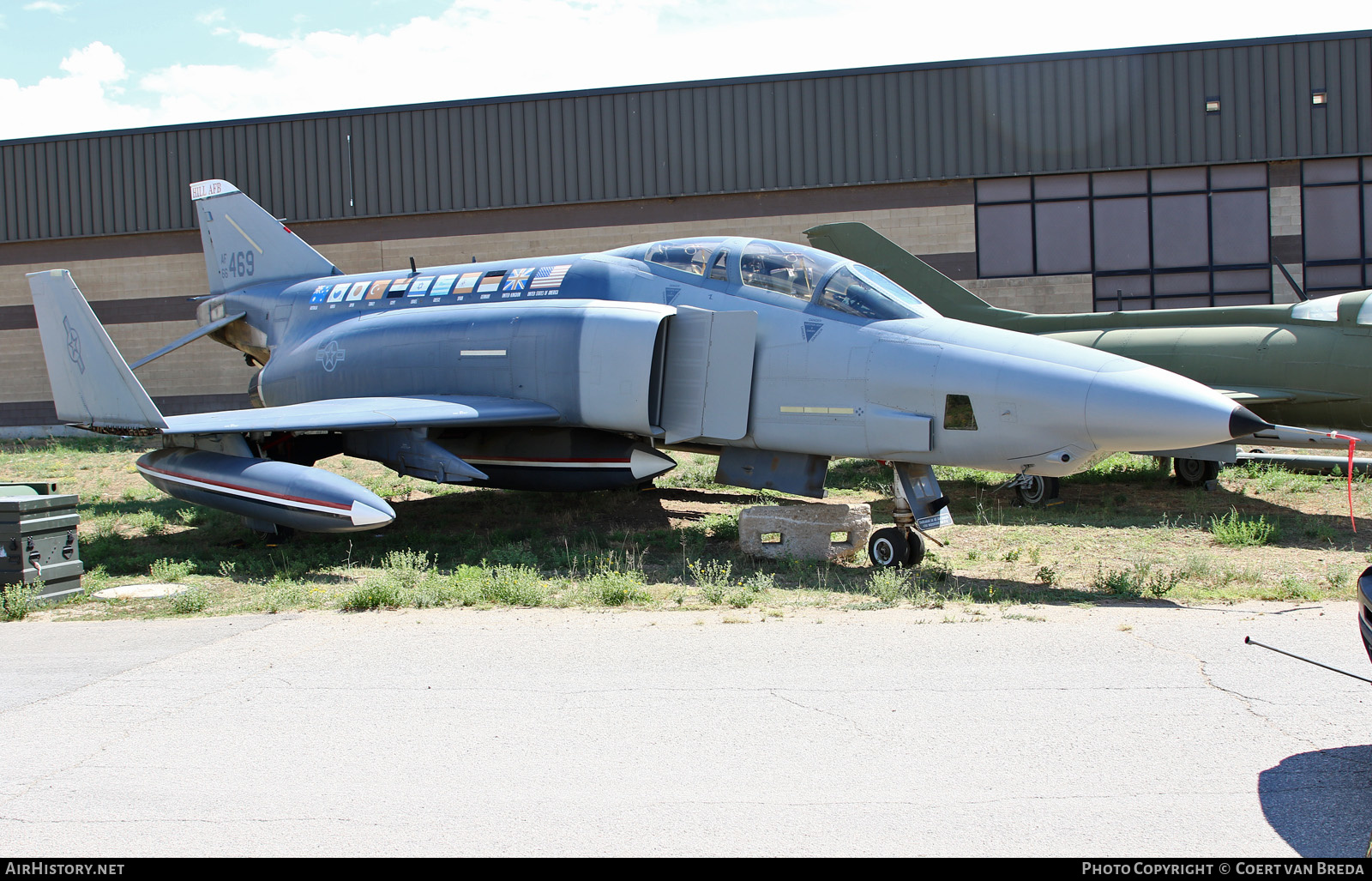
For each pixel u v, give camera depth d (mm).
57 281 10133
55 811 3682
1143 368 7820
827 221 22672
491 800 3707
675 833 3396
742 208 22844
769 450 9672
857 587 7816
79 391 10133
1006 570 8438
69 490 15273
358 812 3619
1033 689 4887
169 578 8594
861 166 22312
